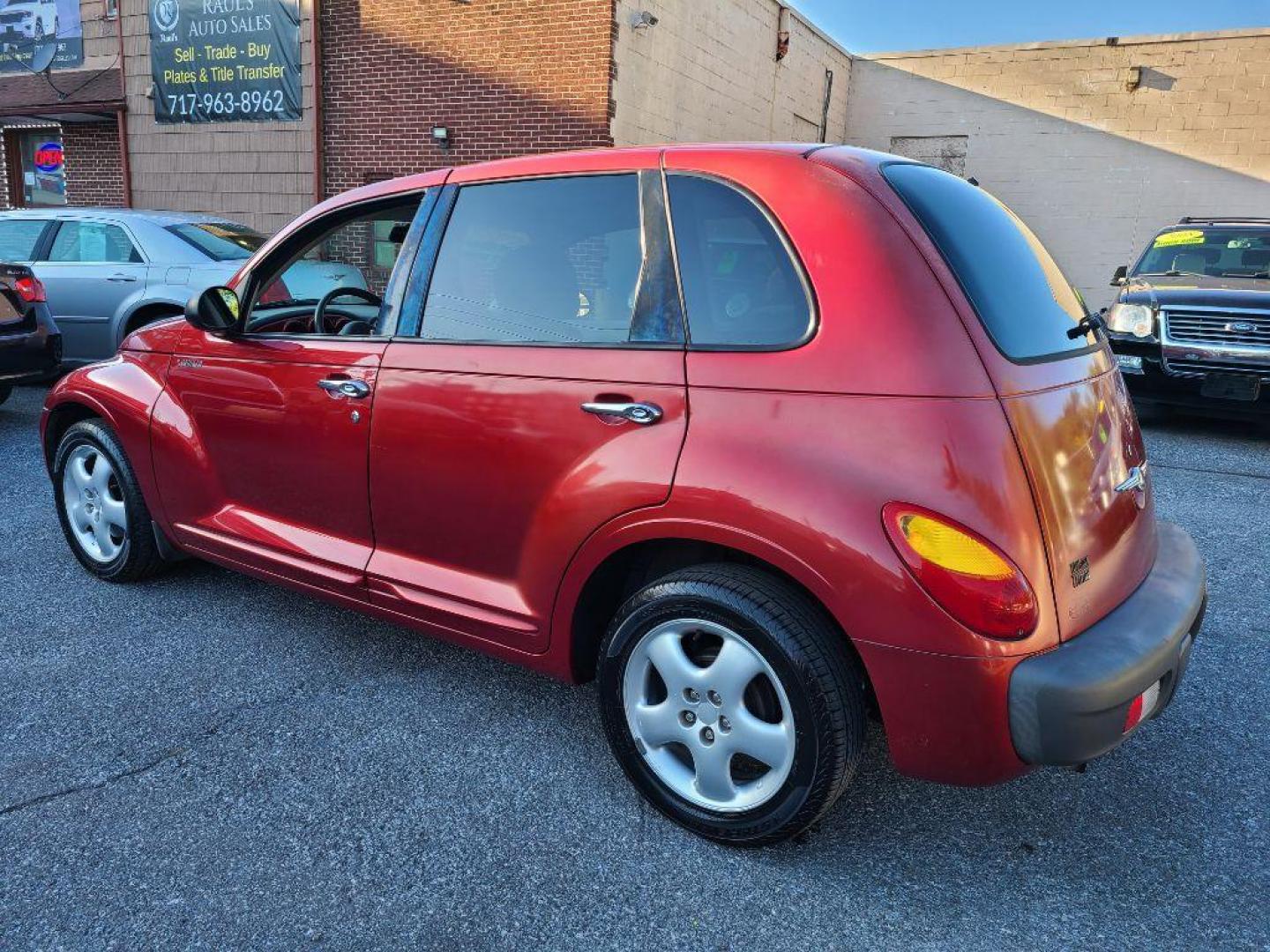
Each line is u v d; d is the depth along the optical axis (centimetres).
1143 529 248
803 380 215
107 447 387
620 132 1193
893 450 203
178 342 361
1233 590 419
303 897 221
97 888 223
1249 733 299
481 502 270
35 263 823
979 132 1814
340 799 259
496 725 300
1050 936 212
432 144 1277
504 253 274
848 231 219
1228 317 710
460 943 207
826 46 1769
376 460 293
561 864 234
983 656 198
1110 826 253
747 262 230
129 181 1519
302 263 401
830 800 220
